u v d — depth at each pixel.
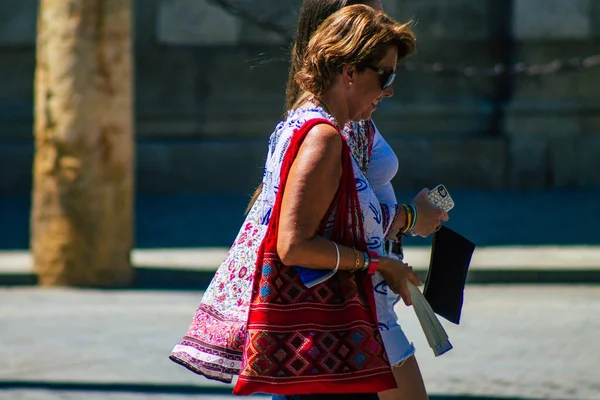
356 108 10.17
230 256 10.40
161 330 25.44
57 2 30.86
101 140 31.34
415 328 25.66
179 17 53.50
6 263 34.00
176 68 53.72
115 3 30.94
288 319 9.54
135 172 53.25
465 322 26.77
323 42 9.99
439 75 54.03
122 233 31.89
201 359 10.20
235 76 53.78
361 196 10.07
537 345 24.00
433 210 11.46
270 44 53.66
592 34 52.59
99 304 28.98
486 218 43.94
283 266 9.60
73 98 31.05
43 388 20.09
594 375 21.14
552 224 42.34
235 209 47.50
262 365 9.50
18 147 52.88
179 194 52.94
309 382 9.45
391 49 10.07
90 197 31.41
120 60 31.27
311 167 9.48
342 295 9.63
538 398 19.41
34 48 53.25
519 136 53.22
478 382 20.56
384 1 53.81
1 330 25.41
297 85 10.61
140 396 19.58
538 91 53.31
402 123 54.09
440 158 53.56
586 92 53.12
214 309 10.36
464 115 53.94
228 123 53.88
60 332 25.17
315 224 9.52
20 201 50.59
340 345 9.50
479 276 32.88
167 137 53.88
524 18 52.78
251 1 53.03
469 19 53.78
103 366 21.70
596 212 45.50
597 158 53.22
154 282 32.62
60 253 31.62
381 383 9.53
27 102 53.34
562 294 31.05
